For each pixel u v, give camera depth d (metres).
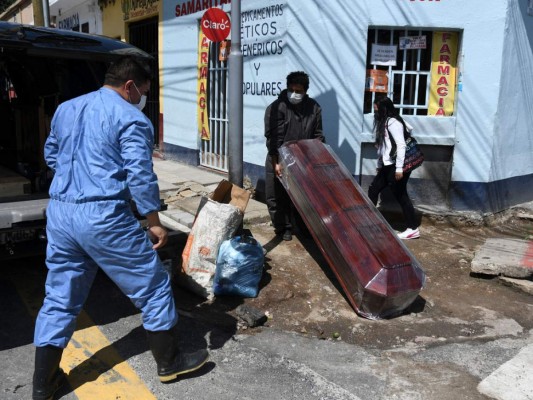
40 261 5.13
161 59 9.70
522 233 6.48
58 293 2.92
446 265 5.26
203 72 8.54
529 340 3.81
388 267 3.95
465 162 6.56
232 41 4.64
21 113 5.16
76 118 2.87
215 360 3.41
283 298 4.38
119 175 2.81
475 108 6.46
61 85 4.78
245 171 7.49
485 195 6.61
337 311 4.21
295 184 4.91
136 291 2.90
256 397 3.02
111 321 3.91
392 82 6.64
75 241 2.81
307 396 3.04
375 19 6.34
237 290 4.29
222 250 4.28
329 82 6.48
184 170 8.84
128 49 4.40
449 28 6.37
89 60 4.26
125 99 3.02
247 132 7.38
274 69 6.74
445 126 6.51
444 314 4.22
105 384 3.10
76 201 2.75
